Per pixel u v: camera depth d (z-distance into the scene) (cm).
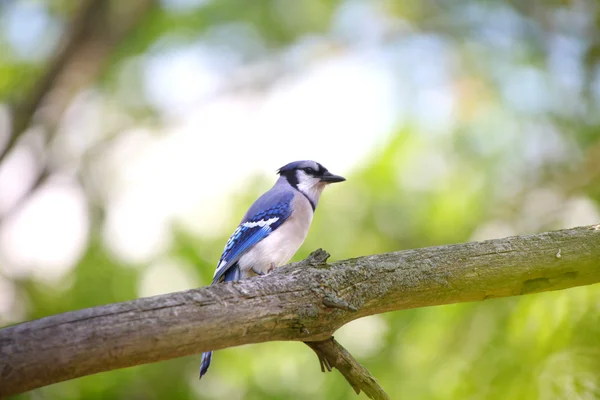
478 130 1249
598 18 1320
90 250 1288
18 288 1248
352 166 1253
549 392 845
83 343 479
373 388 621
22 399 1091
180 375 1207
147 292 1207
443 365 973
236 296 531
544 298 898
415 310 1047
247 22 1509
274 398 1136
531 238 623
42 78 1436
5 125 1434
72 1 1534
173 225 1270
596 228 634
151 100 1527
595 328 859
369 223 1206
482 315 971
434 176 1234
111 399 1168
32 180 1456
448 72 1352
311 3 1530
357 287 573
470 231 1160
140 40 1516
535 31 1374
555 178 1169
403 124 1265
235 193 1285
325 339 595
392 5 1507
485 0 1438
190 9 1493
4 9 1491
